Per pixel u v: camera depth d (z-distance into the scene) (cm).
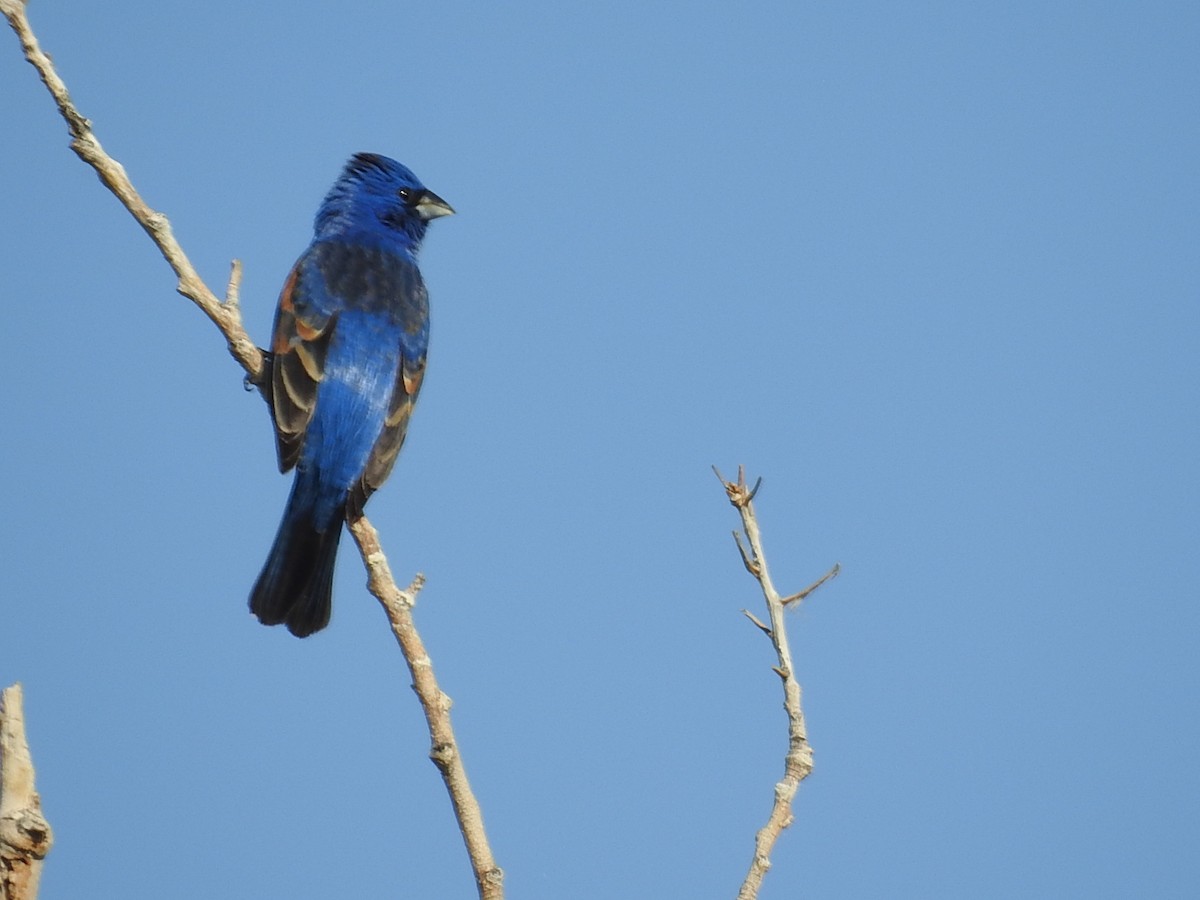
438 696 889
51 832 786
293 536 1273
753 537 903
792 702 873
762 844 841
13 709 798
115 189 1124
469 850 861
